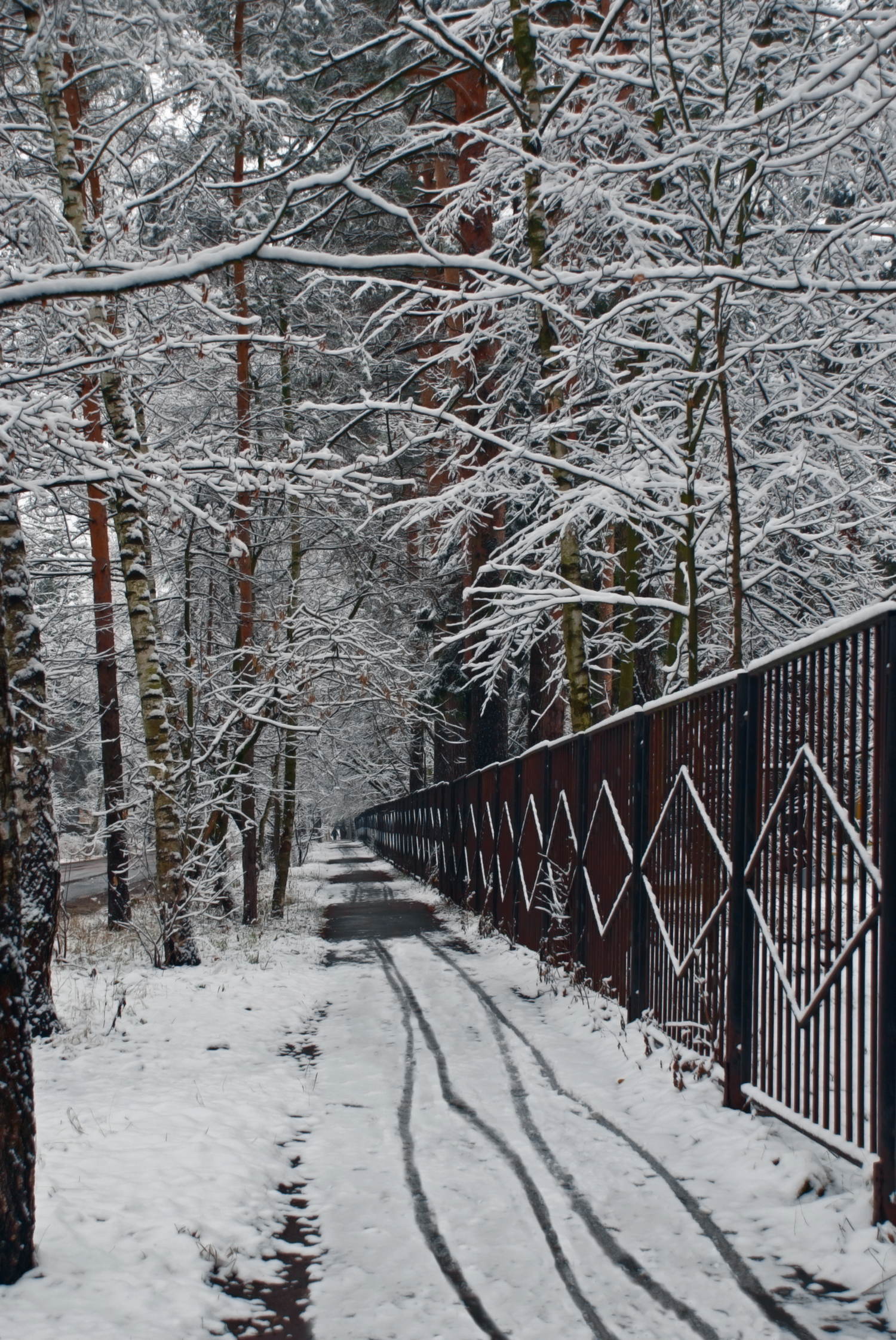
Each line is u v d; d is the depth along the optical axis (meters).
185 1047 7.99
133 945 13.59
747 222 8.63
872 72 7.24
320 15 15.26
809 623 12.45
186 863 12.89
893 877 4.16
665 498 10.57
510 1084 6.88
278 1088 6.93
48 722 8.67
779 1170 4.94
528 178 10.90
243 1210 4.70
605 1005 9.04
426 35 8.28
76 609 16.86
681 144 8.70
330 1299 3.89
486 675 14.38
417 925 17.97
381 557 22.31
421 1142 5.72
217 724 16.73
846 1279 3.92
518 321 12.49
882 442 10.98
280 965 12.54
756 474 10.93
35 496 11.20
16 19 10.05
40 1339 3.45
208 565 17.44
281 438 15.03
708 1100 6.14
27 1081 4.05
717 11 8.85
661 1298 3.81
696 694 6.93
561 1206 4.71
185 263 3.45
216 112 12.32
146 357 7.25
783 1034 5.44
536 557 12.86
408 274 17.00
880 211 7.71
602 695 18.00
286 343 7.43
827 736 4.93
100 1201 4.61
